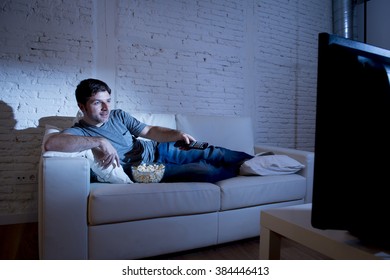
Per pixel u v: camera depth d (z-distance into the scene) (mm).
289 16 2945
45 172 1040
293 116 3014
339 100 511
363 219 529
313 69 3119
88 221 1117
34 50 1890
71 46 1987
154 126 1758
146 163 1493
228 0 2588
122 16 2143
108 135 1500
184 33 2391
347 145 521
